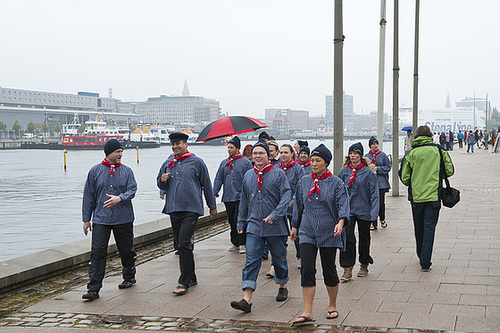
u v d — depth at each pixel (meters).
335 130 9.15
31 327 5.61
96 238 6.77
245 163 9.34
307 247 5.51
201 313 5.92
